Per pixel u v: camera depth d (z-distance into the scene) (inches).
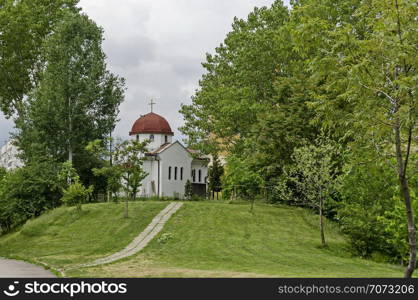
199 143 2265.0
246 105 1872.5
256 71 1915.6
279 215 1576.0
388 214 1095.0
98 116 2228.1
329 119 564.7
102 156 1674.5
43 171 1941.4
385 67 521.0
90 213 1654.8
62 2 2490.2
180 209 1641.2
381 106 519.8
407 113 492.7
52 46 2132.1
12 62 2322.8
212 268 904.3
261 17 1982.0
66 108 2097.7
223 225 1417.3
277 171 1679.4
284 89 1737.2
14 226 1939.0
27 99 2149.4
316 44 555.8
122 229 1417.3
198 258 1038.4
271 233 1341.0
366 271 947.3
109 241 1299.2
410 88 487.2
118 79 2277.3
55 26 2321.6
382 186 1164.5
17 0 2337.6
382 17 525.7
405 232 1020.5
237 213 1577.3
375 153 546.9
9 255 1242.6
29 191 1871.3
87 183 2268.7
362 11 551.5
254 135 1729.8
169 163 2849.4
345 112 552.1
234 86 2066.9
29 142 2143.2
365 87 512.4
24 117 2180.1
